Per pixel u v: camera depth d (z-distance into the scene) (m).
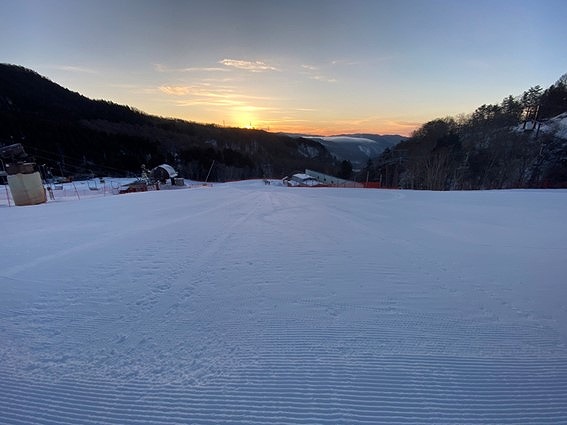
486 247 5.64
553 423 1.81
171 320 2.96
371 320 2.95
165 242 6.00
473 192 20.50
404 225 7.88
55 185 44.62
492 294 3.56
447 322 2.93
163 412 1.87
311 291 3.62
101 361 2.36
